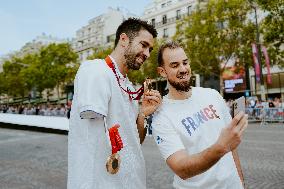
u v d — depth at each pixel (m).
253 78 35.06
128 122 1.88
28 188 5.93
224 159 2.20
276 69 34.31
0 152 10.56
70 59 49.56
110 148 1.77
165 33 48.41
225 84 36.22
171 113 2.23
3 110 38.44
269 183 5.68
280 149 9.09
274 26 21.86
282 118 19.48
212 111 2.30
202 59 27.86
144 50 1.96
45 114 29.53
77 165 1.74
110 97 1.81
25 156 9.58
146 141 12.10
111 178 1.75
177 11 47.06
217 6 26.50
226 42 27.48
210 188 2.14
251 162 7.46
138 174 1.88
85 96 1.71
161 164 7.66
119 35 2.00
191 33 27.97
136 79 36.31
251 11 26.69
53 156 9.37
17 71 60.31
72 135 1.81
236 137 1.49
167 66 2.22
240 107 1.86
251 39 26.77
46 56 48.59
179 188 2.22
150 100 2.12
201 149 2.18
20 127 19.06
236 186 2.18
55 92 67.94
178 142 2.06
